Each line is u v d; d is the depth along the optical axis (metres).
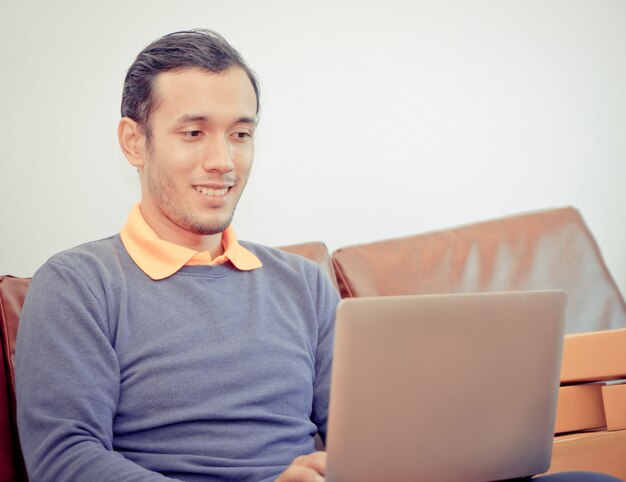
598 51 2.48
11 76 1.83
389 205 2.22
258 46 2.07
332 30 2.15
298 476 1.05
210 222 1.39
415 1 2.25
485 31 2.34
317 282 1.52
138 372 1.26
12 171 1.83
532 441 1.09
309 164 2.12
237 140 1.41
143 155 1.41
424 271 1.84
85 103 1.89
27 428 1.17
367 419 0.96
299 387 1.38
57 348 1.20
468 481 1.04
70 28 1.88
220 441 1.27
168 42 1.39
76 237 1.88
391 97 2.22
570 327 1.88
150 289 1.32
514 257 1.92
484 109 2.34
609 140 2.50
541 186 2.41
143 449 1.25
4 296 1.43
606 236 2.51
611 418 1.50
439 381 0.99
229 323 1.34
